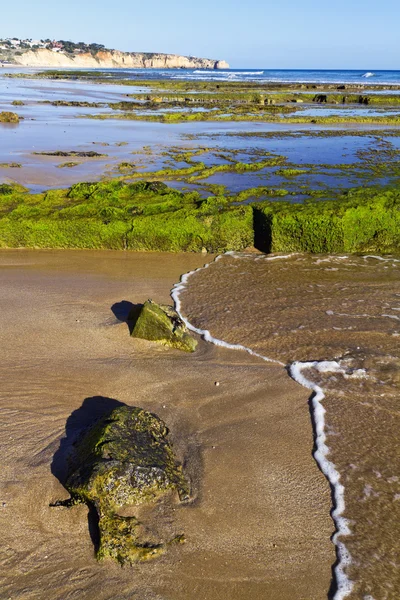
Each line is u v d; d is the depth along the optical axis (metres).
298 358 7.50
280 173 17.89
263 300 9.47
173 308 8.99
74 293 9.48
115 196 13.82
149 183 14.97
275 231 12.06
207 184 16.27
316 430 5.98
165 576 4.16
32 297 9.20
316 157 21.36
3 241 12.19
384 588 4.18
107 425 5.15
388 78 129.75
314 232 11.99
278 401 6.51
